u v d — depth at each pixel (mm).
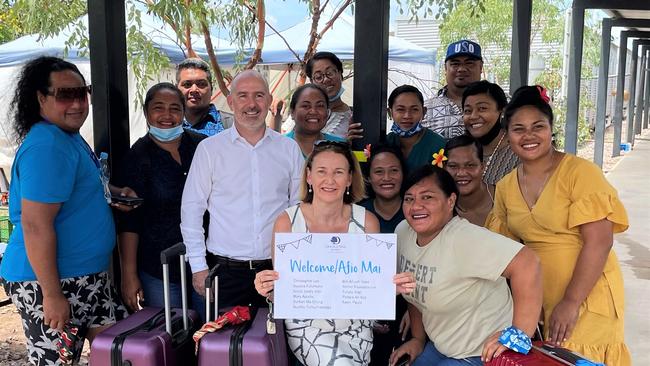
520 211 2717
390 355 3043
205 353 2350
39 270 2602
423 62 9773
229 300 3027
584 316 2602
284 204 3076
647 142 17875
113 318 2973
